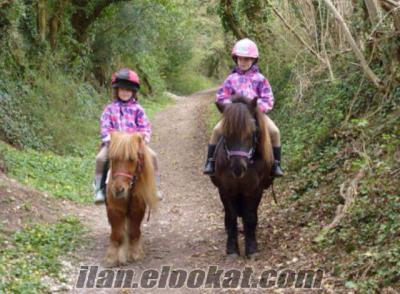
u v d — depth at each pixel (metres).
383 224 6.71
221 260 7.61
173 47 46.66
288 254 7.31
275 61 16.02
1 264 6.71
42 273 6.88
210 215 10.59
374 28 9.01
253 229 7.68
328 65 10.89
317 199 8.99
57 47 22.52
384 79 10.06
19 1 16.59
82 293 6.53
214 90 48.59
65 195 11.25
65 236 8.52
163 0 29.53
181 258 7.87
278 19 14.43
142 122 7.80
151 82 38.88
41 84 18.64
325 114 11.80
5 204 9.24
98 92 28.17
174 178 14.95
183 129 24.09
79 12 24.91
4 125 14.69
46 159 14.19
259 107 7.50
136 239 7.75
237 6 18.31
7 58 16.86
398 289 5.51
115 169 7.09
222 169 7.39
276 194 10.77
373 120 9.81
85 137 19.52
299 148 11.62
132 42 30.97
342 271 6.23
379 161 8.31
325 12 11.49
